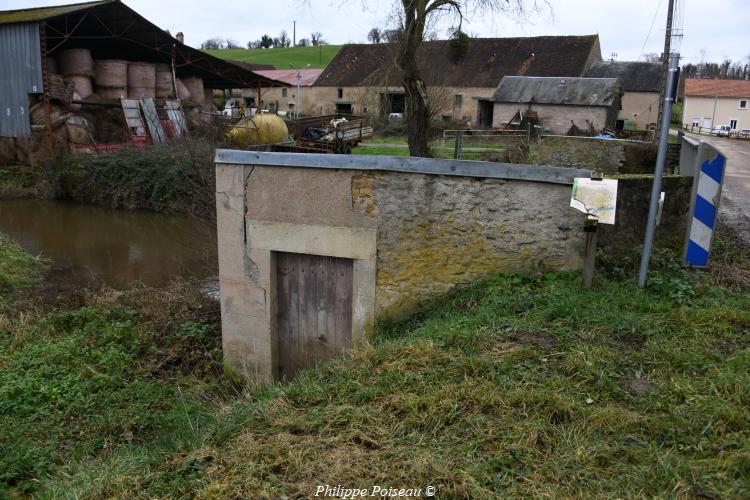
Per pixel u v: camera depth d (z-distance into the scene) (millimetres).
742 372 3965
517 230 5922
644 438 3449
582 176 5621
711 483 3018
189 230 15695
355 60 50438
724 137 44219
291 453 3664
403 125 36000
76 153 23172
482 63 45250
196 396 6887
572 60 44188
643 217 6441
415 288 6258
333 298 6664
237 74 33250
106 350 8141
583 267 5473
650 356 4309
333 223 6387
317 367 5273
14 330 8812
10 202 22312
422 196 6094
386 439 3703
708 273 5977
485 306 5465
